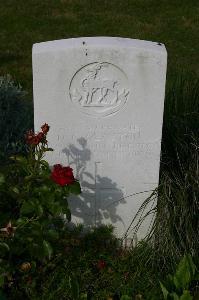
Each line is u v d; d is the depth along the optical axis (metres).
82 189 2.14
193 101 2.33
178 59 3.58
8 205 1.96
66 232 2.13
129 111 2.00
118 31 3.98
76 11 4.27
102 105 1.99
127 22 4.11
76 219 2.19
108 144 2.06
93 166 2.10
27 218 1.88
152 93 1.97
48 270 2.01
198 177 2.07
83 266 2.03
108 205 2.16
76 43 1.92
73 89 1.97
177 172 2.14
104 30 3.99
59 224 2.11
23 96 2.70
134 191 2.14
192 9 4.33
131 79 1.95
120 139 2.05
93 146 2.06
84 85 1.96
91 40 1.95
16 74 3.38
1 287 1.91
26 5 4.34
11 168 2.08
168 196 2.05
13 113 2.51
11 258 1.95
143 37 3.90
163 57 1.92
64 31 3.97
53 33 3.94
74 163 2.09
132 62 1.92
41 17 4.16
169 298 1.81
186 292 1.77
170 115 2.27
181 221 1.99
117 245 2.15
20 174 2.07
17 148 2.44
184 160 2.18
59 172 1.83
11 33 3.92
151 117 2.01
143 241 2.09
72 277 1.94
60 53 1.91
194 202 2.05
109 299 1.93
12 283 1.95
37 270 1.99
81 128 2.03
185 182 2.06
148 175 2.11
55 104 1.99
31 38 3.86
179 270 1.84
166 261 1.99
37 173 1.95
